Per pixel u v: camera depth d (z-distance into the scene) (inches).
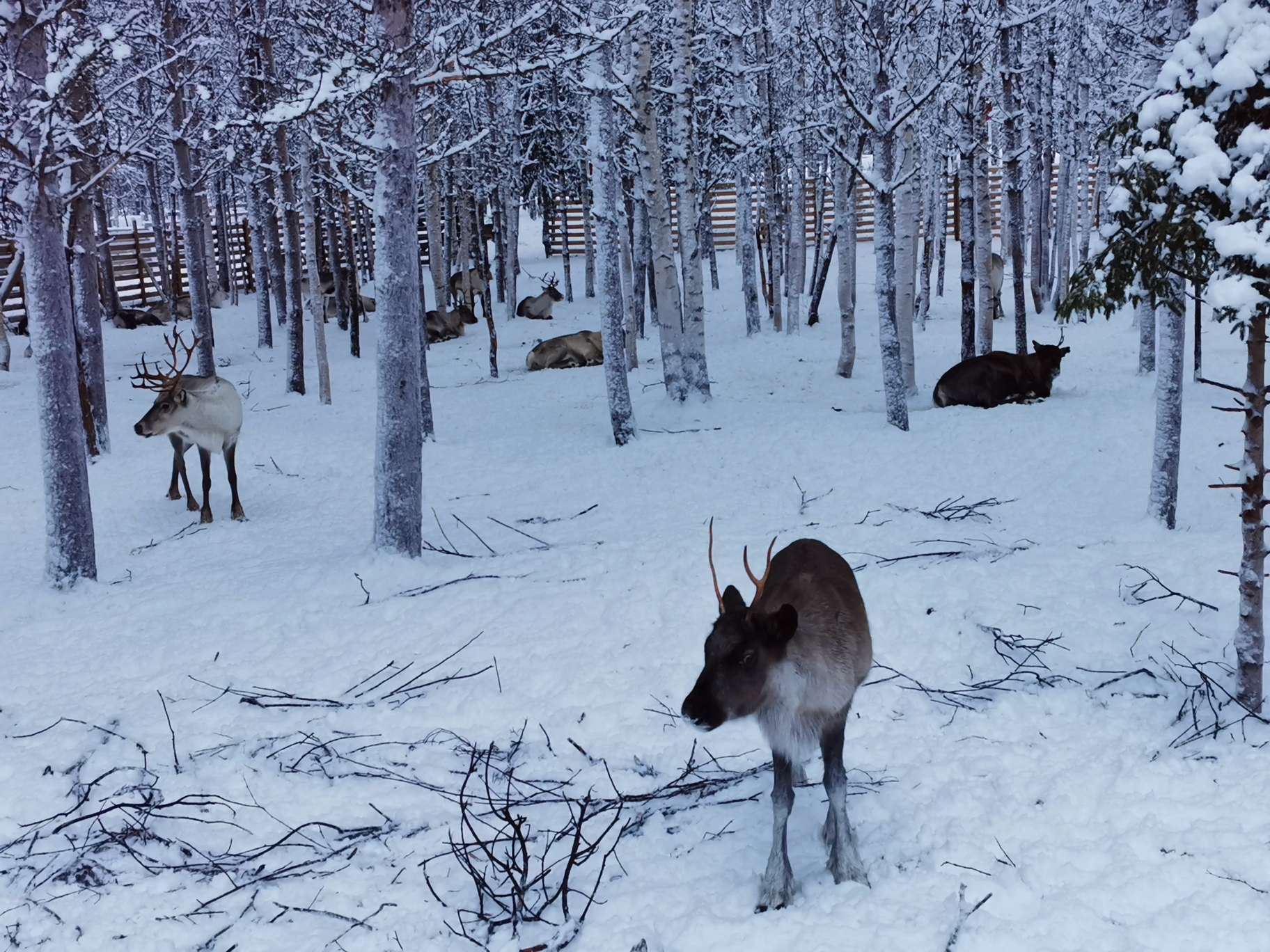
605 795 202.1
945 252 1273.4
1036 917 150.0
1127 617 269.0
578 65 547.5
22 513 470.0
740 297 1164.5
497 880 173.6
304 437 616.4
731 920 157.0
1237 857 159.8
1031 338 893.2
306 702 254.1
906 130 669.3
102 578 382.6
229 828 198.1
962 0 610.9
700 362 673.6
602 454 564.1
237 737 235.9
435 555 384.5
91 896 177.0
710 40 919.0
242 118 386.9
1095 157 1090.1
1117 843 168.1
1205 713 218.4
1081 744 208.8
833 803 166.2
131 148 369.1
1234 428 476.4
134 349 1002.7
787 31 853.2
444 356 975.6
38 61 370.0
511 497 490.9
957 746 210.8
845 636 169.2
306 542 425.1
